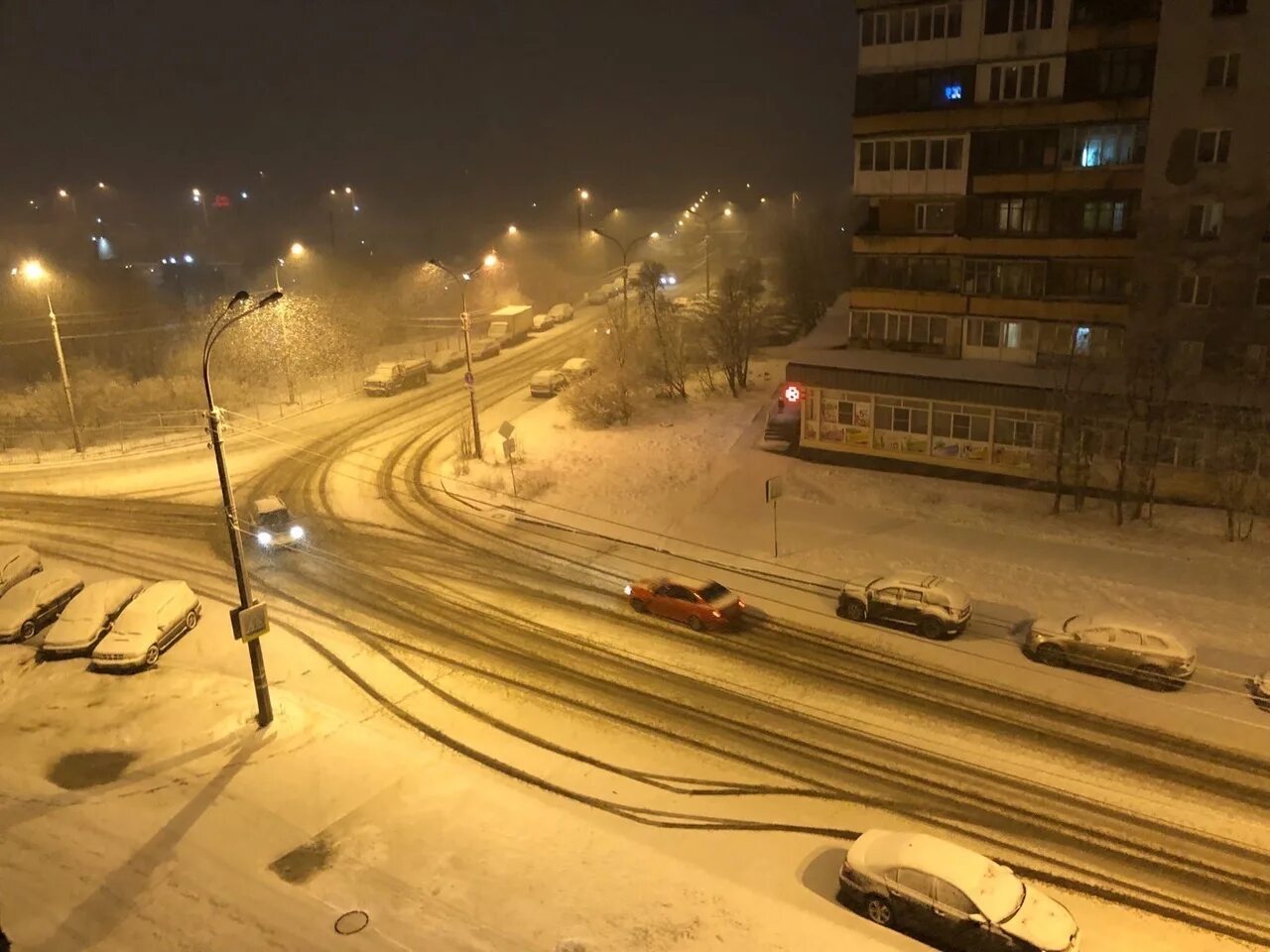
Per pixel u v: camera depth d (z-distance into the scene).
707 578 28.64
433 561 30.75
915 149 37.94
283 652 24.89
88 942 14.22
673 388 47.97
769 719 21.34
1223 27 31.33
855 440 37.34
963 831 17.52
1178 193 33.06
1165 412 29.61
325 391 54.44
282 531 32.88
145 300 73.25
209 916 14.77
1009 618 25.38
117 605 26.42
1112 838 17.25
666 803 18.48
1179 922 15.23
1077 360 34.72
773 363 53.72
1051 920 14.23
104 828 17.20
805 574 28.66
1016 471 34.28
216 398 52.56
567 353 62.22
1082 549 28.94
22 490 39.34
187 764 19.53
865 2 37.50
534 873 15.89
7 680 23.78
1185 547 28.44
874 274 39.97
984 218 37.19
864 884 15.29
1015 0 34.78
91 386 54.72
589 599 27.69
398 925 14.54
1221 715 20.72
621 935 14.33
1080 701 21.50
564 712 21.84
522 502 35.72
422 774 19.09
